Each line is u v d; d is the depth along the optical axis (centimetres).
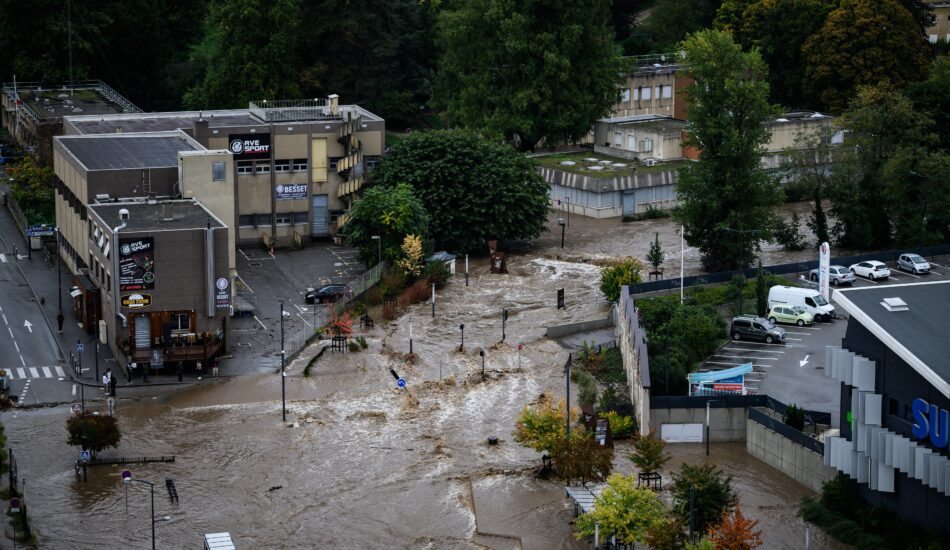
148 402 14388
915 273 17950
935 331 11131
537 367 15375
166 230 14988
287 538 11556
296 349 15812
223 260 15238
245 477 12681
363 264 18925
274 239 19838
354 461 13012
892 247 19425
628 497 11006
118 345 15312
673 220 19488
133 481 12519
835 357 11581
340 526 11775
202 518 11894
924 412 10725
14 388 14638
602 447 12425
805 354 15175
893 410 11188
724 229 17988
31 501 12169
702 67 18250
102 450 13112
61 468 12850
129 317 14962
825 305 16312
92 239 16262
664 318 15412
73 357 15475
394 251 18175
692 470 11394
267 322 16638
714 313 15975
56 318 16650
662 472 12619
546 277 18612
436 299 17725
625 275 17062
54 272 18362
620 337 15775
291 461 13012
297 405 14338
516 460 13038
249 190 19738
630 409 13812
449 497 12294
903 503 11131
